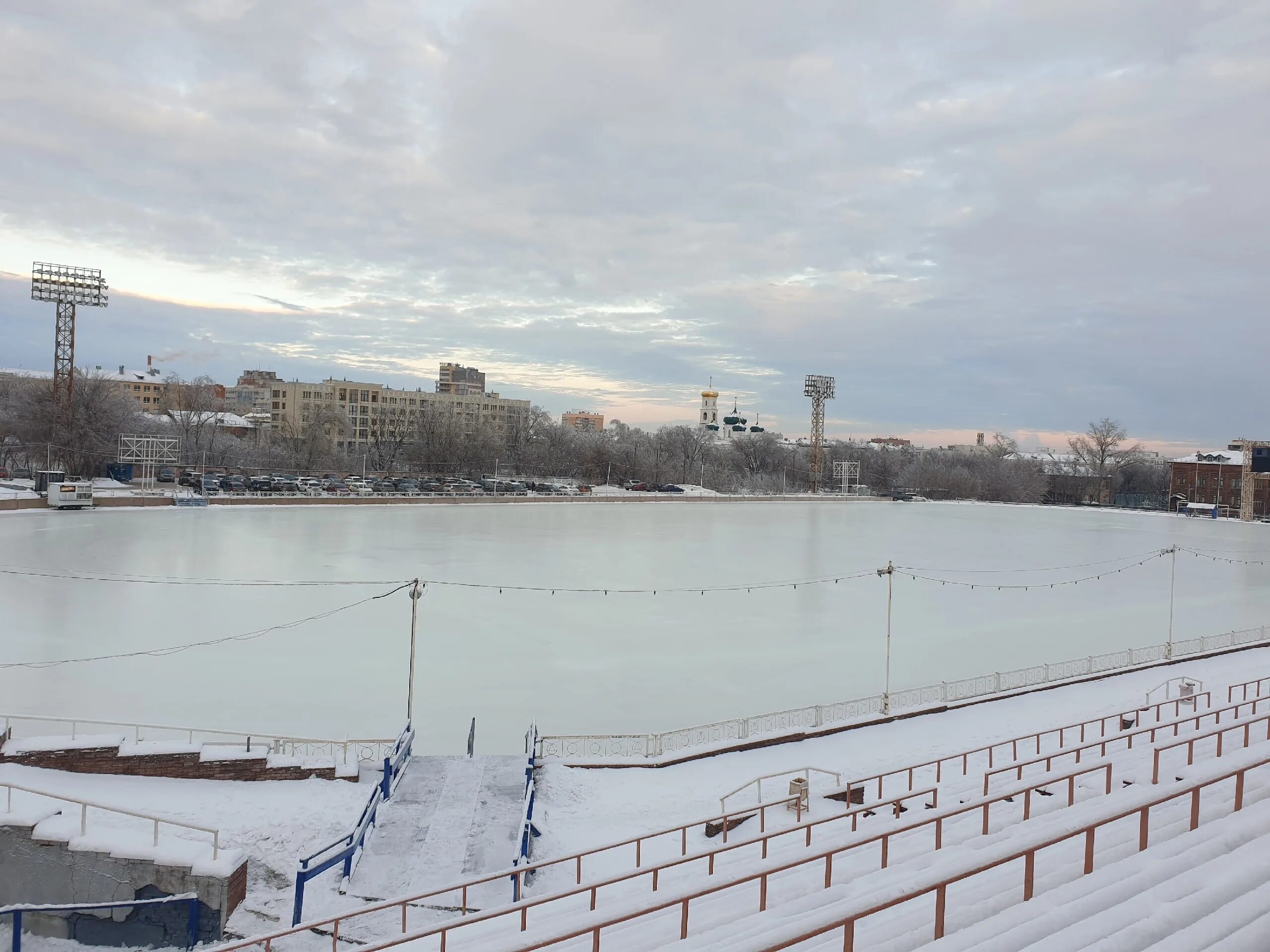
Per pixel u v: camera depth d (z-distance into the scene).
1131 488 163.38
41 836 12.63
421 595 19.97
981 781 16.91
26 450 96.38
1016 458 170.62
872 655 31.39
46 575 40.97
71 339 90.44
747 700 25.70
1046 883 6.57
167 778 16.52
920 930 5.79
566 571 49.09
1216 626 38.28
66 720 17.33
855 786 17.23
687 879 11.42
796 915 6.97
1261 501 120.50
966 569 55.62
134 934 12.20
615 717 23.89
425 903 12.48
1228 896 5.08
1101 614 40.62
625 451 148.25
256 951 11.42
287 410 180.12
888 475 168.75
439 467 132.88
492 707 24.33
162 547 52.25
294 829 14.67
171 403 146.75
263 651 29.31
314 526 67.00
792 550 62.97
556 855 14.30
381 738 21.64
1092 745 13.53
